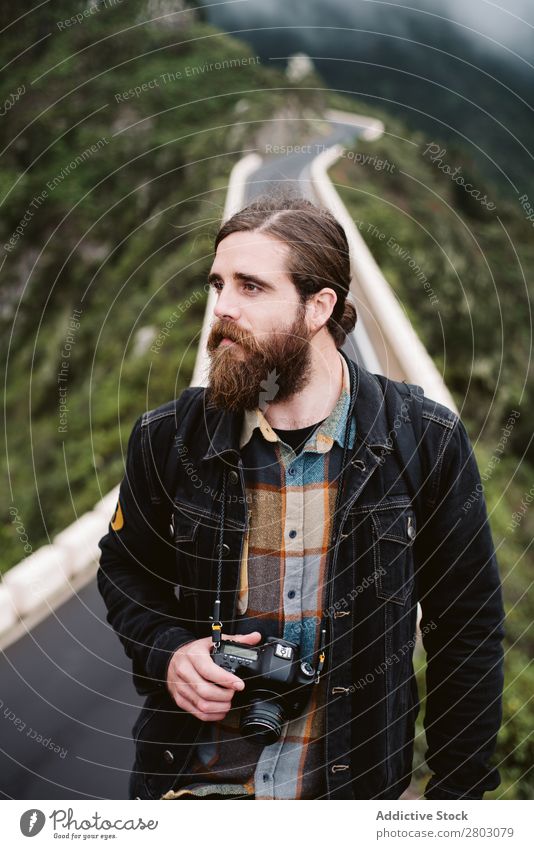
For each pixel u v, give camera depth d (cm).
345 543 113
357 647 113
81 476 1185
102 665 413
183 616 129
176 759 121
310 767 117
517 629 513
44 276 2886
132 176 3098
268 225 105
